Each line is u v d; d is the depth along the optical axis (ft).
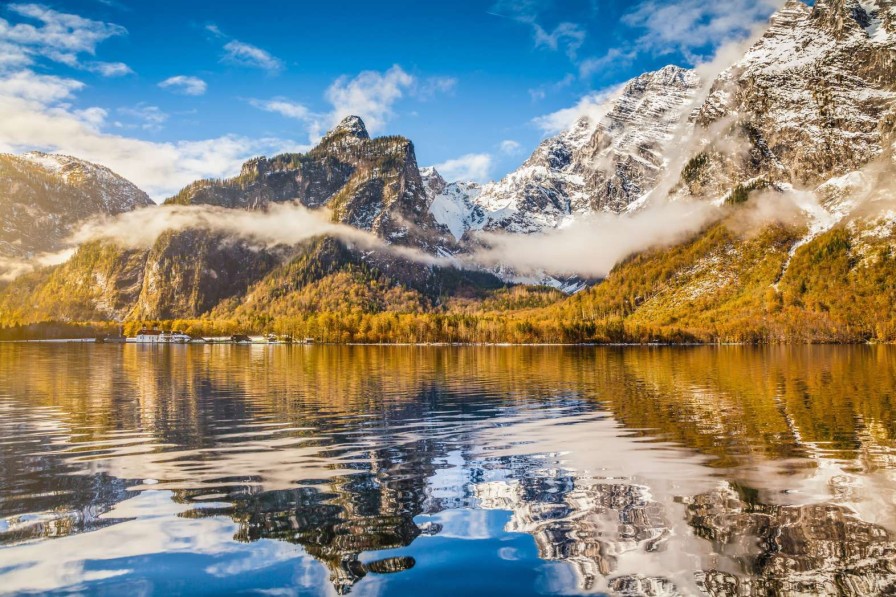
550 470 105.60
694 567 65.00
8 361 444.96
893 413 171.83
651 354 587.68
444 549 69.97
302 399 209.05
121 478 99.86
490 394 224.94
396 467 107.86
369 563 66.23
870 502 85.61
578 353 613.93
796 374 321.32
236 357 524.52
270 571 64.23
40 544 71.10
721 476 100.68
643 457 115.65
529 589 60.08
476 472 104.17
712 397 215.31
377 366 395.55
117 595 58.85
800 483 95.91
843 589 60.18
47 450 122.62
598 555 68.03
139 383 268.41
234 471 104.78
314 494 90.89
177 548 69.97
